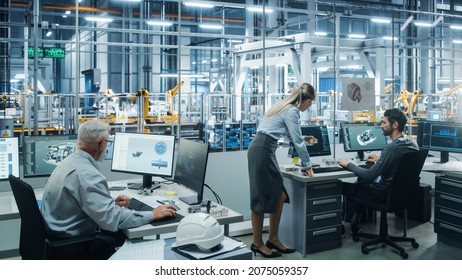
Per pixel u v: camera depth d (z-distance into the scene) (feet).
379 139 14.34
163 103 27.58
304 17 39.11
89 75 30.37
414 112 28.37
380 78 25.36
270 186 10.89
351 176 11.99
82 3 41.83
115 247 7.38
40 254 6.73
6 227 11.54
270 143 10.87
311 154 13.00
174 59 48.52
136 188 9.99
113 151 10.09
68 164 7.13
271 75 28.43
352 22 49.11
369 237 12.55
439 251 12.05
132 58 45.29
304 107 11.45
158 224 7.27
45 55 28.37
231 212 8.02
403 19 36.52
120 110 25.73
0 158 9.63
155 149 9.74
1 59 35.29
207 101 26.94
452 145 13.53
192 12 43.50
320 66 31.32
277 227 11.80
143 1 39.09
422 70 40.16
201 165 8.37
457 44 47.09
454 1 43.57
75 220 7.03
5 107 23.38
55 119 24.02
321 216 11.82
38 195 9.66
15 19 42.83
